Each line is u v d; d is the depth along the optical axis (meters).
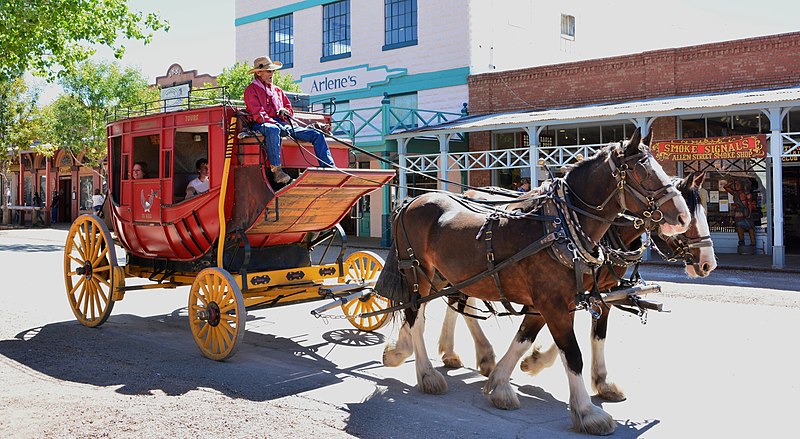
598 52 31.38
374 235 26.86
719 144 16.06
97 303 9.47
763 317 9.88
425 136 21.66
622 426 5.50
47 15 19.59
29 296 12.31
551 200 5.84
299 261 9.07
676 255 6.12
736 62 19.31
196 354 7.99
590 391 6.52
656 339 8.49
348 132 23.59
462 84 24.80
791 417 5.64
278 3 30.42
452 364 7.51
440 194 7.01
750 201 19.05
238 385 6.69
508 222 5.98
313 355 8.00
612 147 5.67
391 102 26.73
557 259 5.60
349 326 9.73
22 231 32.22
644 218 5.44
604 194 5.61
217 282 7.63
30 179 43.69
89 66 31.05
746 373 6.96
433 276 6.94
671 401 6.12
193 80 34.66
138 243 9.36
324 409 5.98
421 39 25.83
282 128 7.93
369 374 7.18
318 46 29.09
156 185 8.80
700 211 5.75
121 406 5.86
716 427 5.44
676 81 20.28
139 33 21.98
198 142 9.98
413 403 6.20
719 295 11.91
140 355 7.91
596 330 6.33
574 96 22.25
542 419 5.74
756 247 19.05
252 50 31.53
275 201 7.70
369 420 5.69
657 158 16.86
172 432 5.23
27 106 34.03
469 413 5.90
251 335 9.10
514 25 26.62
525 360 6.86
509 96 23.66
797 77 18.42
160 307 11.38
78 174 39.94
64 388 6.43
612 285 6.48
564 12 29.23
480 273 6.11
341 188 7.93
